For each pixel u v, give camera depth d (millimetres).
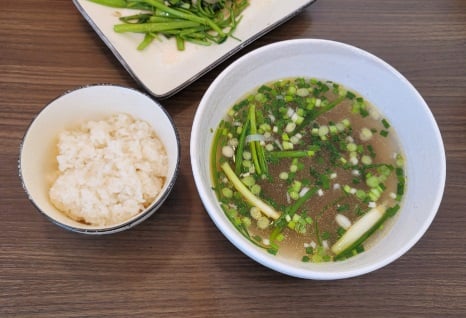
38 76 354
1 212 300
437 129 293
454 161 339
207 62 367
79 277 284
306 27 400
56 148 304
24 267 284
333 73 342
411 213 287
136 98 307
